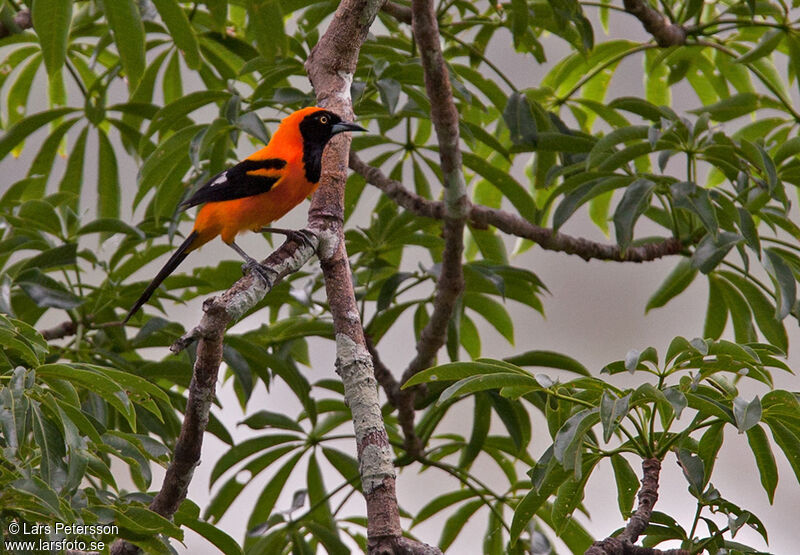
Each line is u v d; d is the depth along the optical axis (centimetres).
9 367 651
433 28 862
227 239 1002
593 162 968
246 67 1031
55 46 836
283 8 1058
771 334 1083
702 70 1273
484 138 1062
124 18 870
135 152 1160
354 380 651
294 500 1019
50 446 544
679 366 636
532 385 630
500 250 1212
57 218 1012
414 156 1220
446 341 1070
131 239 1032
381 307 995
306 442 1085
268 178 962
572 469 609
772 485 679
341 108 808
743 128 1230
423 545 575
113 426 972
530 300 1120
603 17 1383
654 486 665
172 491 664
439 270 992
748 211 909
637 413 681
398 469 1091
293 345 1173
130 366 970
